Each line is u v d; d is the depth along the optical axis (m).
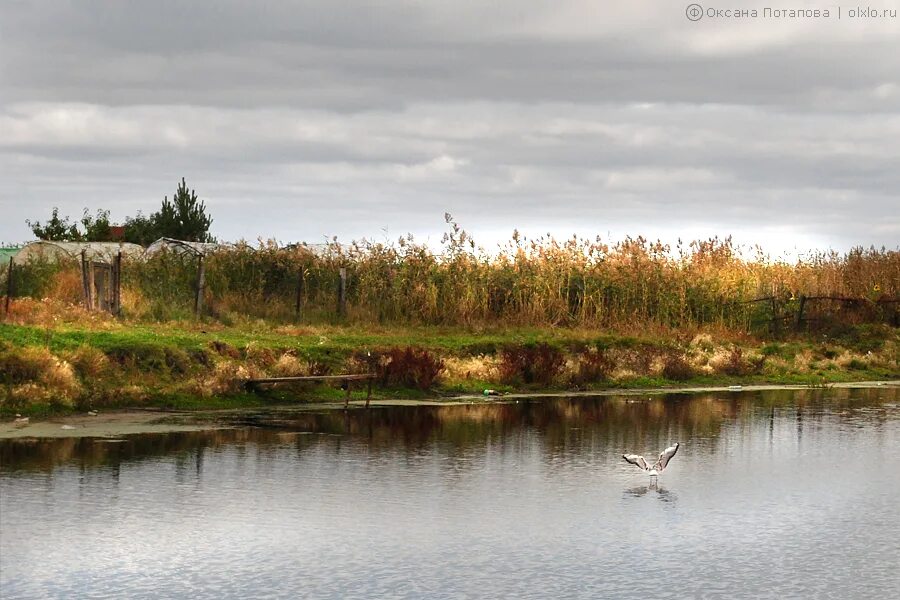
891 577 17.39
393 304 44.03
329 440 26.89
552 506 21.12
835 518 20.78
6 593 15.80
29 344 30.58
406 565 17.45
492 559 17.86
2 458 23.53
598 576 17.16
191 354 32.81
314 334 38.47
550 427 29.69
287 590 16.22
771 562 18.06
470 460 24.98
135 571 16.84
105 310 38.16
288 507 20.47
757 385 40.66
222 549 17.98
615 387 38.47
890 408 34.81
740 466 25.23
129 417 28.91
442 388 35.50
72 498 20.53
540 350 38.69
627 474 24.05
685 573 17.41
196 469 23.16
